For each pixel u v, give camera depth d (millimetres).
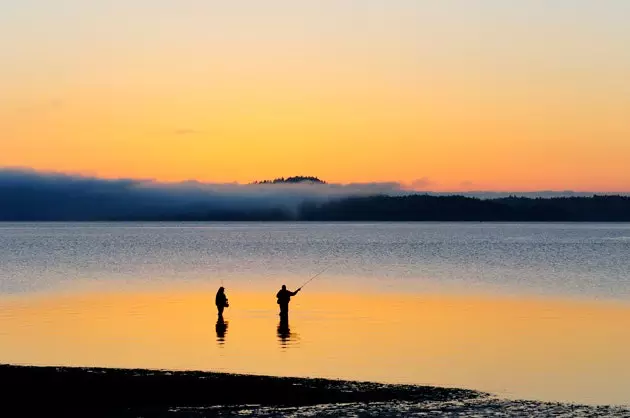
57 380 35344
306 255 166500
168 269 119812
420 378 37188
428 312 62875
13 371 36938
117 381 35125
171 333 50875
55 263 131500
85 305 67500
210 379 35531
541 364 40719
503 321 57094
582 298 74750
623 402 32625
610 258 149250
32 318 58094
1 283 90875
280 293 55938
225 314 61781
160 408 31062
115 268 120250
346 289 85375
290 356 42562
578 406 31062
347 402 31812
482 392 33875
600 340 48375
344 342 47250
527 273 109812
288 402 31859
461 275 106375
